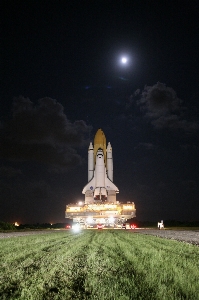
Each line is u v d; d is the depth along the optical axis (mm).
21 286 9375
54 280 10188
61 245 23531
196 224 98812
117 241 26656
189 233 46062
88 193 103438
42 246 22578
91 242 26062
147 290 8391
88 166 108812
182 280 9359
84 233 46188
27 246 23000
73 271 11680
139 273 10688
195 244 25391
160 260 13547
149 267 11781
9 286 9430
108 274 10672
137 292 8141
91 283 9281
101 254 16641
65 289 8875
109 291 8219
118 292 8125
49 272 11430
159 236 36875
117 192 103938
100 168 102688
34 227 98312
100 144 108250
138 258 14273
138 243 24031
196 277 9953
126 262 13336
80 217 94625
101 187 101312
